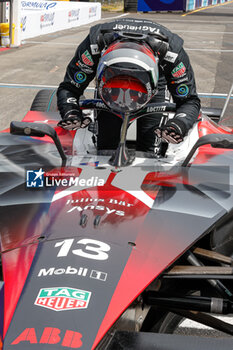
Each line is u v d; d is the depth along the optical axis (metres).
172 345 1.77
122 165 2.74
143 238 2.08
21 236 2.08
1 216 2.23
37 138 3.43
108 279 1.83
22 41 20.19
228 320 3.07
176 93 3.05
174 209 2.31
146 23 2.99
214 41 21.72
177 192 2.47
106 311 1.71
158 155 3.20
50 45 19.02
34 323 1.65
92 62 2.99
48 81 11.30
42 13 23.22
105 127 3.20
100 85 2.65
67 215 2.19
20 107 8.56
